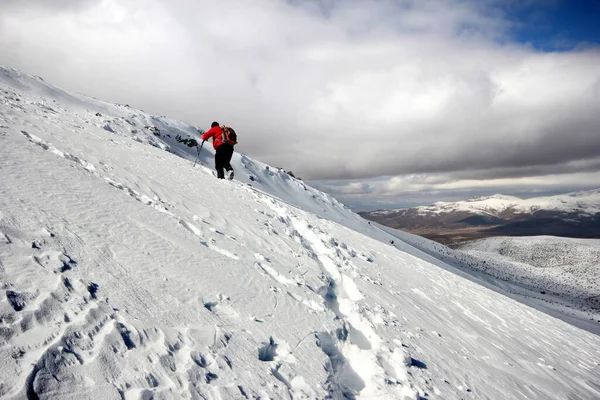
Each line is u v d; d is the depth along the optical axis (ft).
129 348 8.36
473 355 20.61
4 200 12.00
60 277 9.44
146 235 15.05
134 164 30.19
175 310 10.85
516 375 20.52
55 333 7.57
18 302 7.84
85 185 17.21
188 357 9.04
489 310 36.65
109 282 10.52
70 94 120.37
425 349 17.66
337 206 217.77
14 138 19.62
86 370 7.19
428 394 13.15
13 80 95.40
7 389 5.96
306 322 14.48
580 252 397.80
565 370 26.25
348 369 14.07
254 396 8.95
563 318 132.77
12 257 9.26
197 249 16.35
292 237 29.45
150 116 152.15
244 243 21.35
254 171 178.81
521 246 453.58
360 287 23.45
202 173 44.16
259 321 12.82
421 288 33.35
